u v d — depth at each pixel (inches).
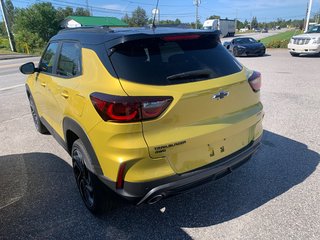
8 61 911.7
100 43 104.4
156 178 94.0
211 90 98.8
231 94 106.5
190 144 97.2
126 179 93.7
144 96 89.4
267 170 147.8
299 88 325.7
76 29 139.1
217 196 128.4
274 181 137.9
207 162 104.1
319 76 398.0
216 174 106.0
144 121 89.7
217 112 103.5
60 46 141.6
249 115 115.5
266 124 211.9
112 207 114.2
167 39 103.8
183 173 98.7
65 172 156.0
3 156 178.9
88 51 109.0
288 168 148.9
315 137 186.4
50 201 130.4
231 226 109.9
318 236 102.6
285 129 201.3
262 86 340.5
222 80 104.0
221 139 105.7
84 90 102.9
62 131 137.3
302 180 137.6
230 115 108.6
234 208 120.0
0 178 152.7
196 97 95.8
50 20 2155.5
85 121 102.5
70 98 114.3
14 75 534.6
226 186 135.5
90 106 98.1
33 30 2091.5
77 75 114.9
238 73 112.0
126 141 90.4
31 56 1149.1
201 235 106.2
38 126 210.5
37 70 172.6
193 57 106.0
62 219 118.0
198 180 101.3
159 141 91.7
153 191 94.5
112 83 93.7
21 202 130.8
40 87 165.9
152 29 116.7
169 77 95.7
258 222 111.0
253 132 122.0
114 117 89.5
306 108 248.7
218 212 118.1
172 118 93.0
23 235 110.0
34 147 190.5
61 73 134.0
